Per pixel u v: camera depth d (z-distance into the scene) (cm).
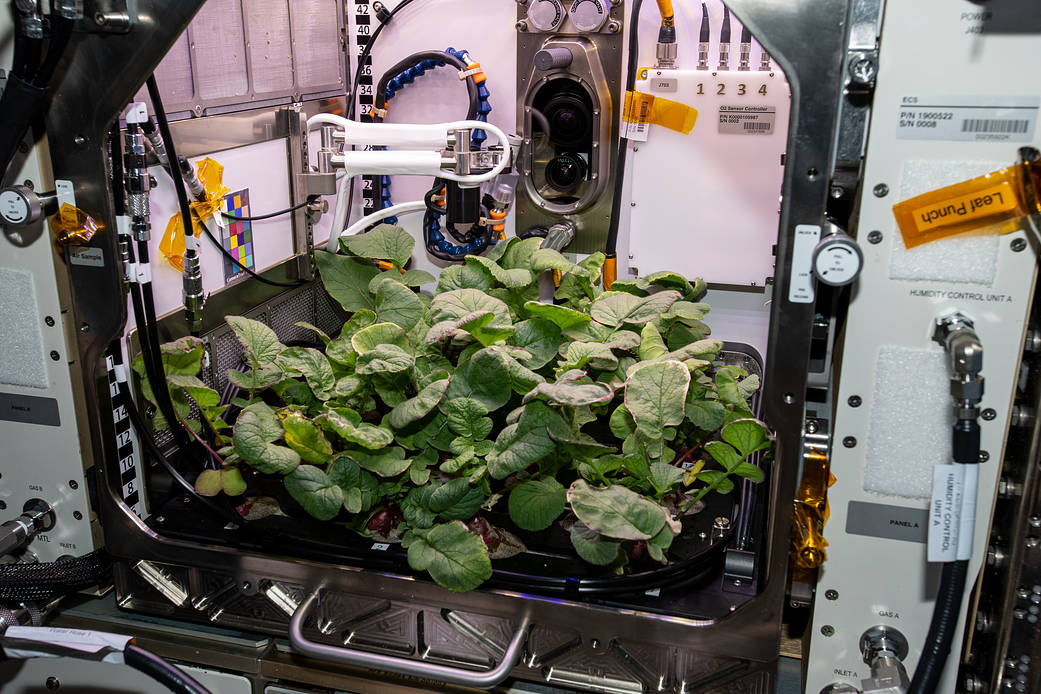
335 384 130
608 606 110
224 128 153
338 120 154
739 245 186
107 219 113
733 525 124
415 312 134
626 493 110
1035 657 106
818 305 105
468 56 189
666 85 177
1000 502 107
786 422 99
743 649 106
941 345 96
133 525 123
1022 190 89
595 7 177
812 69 89
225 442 143
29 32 101
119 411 128
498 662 115
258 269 170
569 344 131
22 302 122
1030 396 100
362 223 171
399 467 117
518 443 111
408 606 117
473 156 156
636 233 191
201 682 126
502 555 118
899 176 92
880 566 105
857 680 111
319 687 125
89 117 109
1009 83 87
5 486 133
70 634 108
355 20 194
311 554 119
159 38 104
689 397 128
